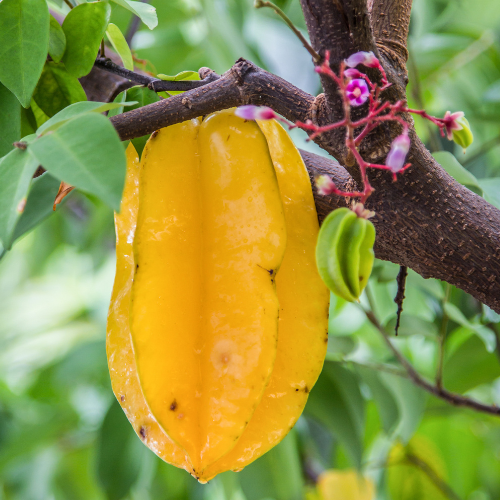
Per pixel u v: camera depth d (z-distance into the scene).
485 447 0.89
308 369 0.49
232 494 0.70
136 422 0.49
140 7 0.53
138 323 0.47
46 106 0.54
